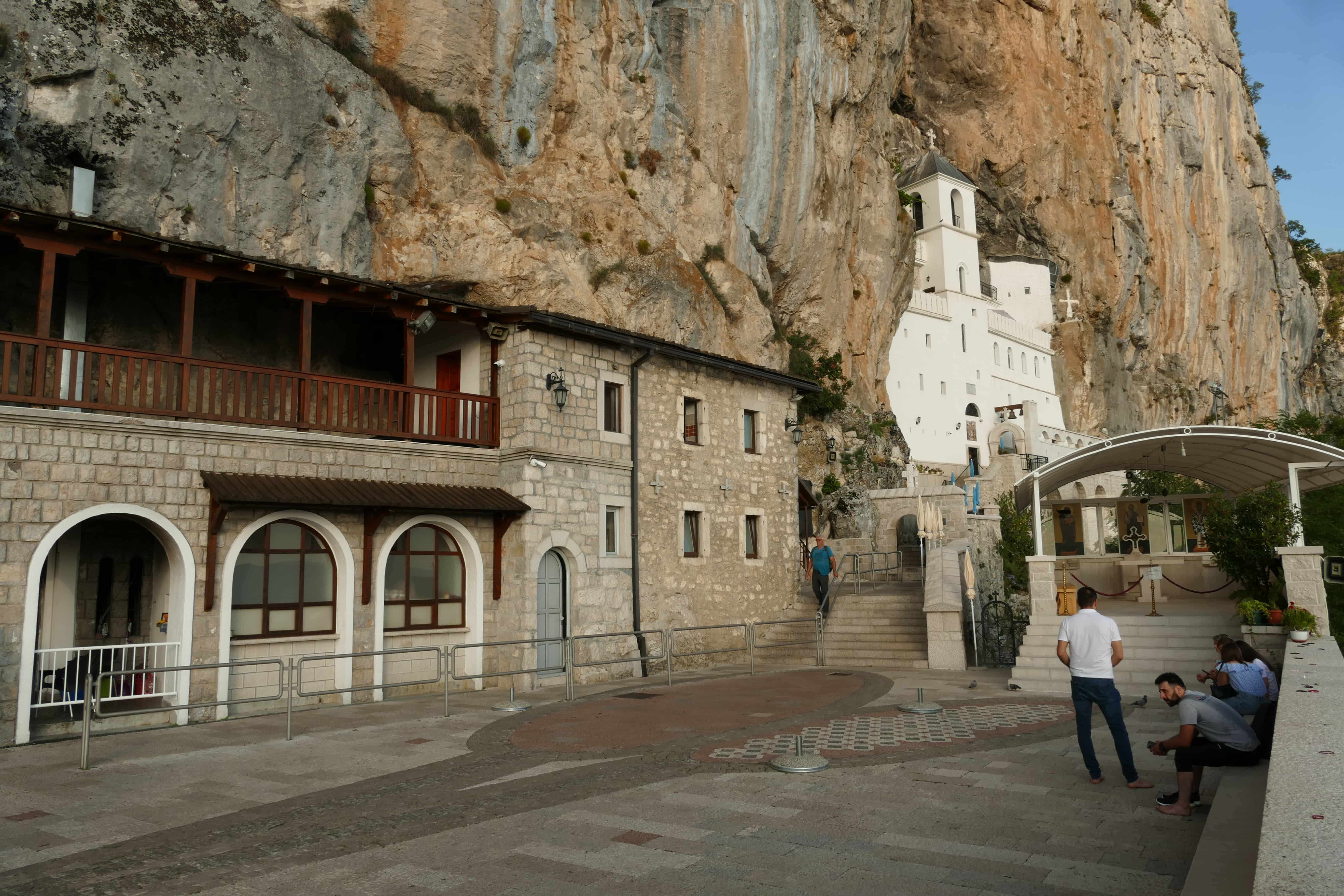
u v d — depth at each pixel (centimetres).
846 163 3675
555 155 2348
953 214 5672
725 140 2905
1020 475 3406
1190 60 7875
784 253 3278
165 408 1216
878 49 4000
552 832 659
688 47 2781
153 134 1563
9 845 650
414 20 2033
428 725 1147
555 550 1642
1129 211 6456
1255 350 8319
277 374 1345
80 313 1412
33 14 1451
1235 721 689
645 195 2631
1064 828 656
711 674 1717
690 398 2003
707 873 564
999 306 5838
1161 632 1530
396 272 1944
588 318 2211
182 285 1557
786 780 812
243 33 1711
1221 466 1928
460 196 2091
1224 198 7931
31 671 1059
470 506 1471
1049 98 5916
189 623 1196
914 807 715
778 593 2184
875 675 1641
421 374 1812
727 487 2064
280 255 1734
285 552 1345
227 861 603
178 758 956
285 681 1310
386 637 1436
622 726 1123
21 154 1443
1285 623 1322
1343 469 1719
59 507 1102
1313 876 275
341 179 1839
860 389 4066
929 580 1873
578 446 1691
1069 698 1319
